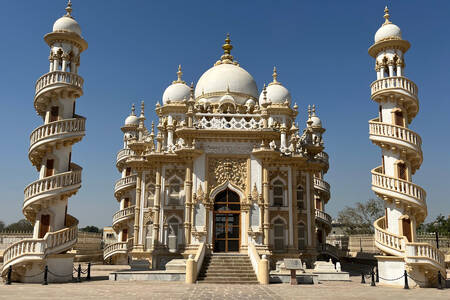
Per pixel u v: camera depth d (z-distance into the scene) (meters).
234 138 31.09
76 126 26.17
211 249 29.30
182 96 40.69
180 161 32.88
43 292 19.09
